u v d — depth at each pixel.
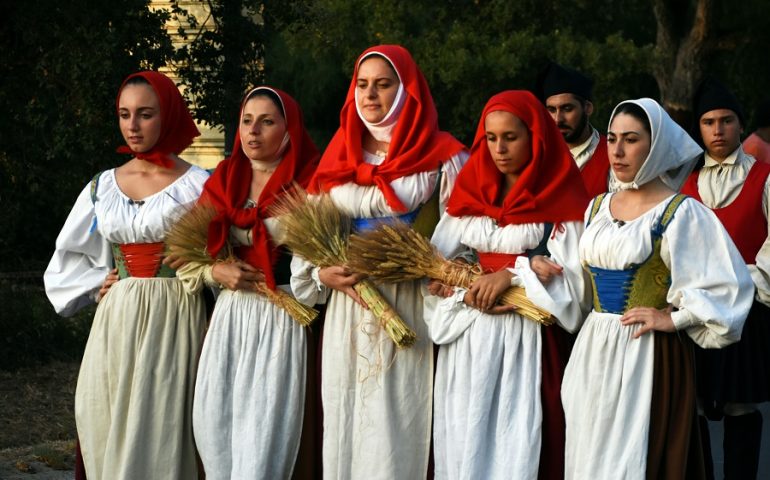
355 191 5.50
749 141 7.49
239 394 5.62
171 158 6.07
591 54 17.36
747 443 6.05
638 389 4.77
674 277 4.73
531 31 17.84
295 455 5.63
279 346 5.64
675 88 18.25
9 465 7.23
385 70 5.46
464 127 18.59
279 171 5.79
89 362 5.95
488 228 5.27
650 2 20.70
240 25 10.63
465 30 18.08
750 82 20.27
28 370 10.04
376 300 5.37
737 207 6.16
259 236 5.70
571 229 5.14
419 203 5.47
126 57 9.59
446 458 5.23
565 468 4.95
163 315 5.85
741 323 4.64
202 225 5.70
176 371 5.83
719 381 5.89
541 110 5.20
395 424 5.36
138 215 5.86
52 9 9.39
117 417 5.81
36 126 10.08
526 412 5.07
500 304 5.20
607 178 6.34
